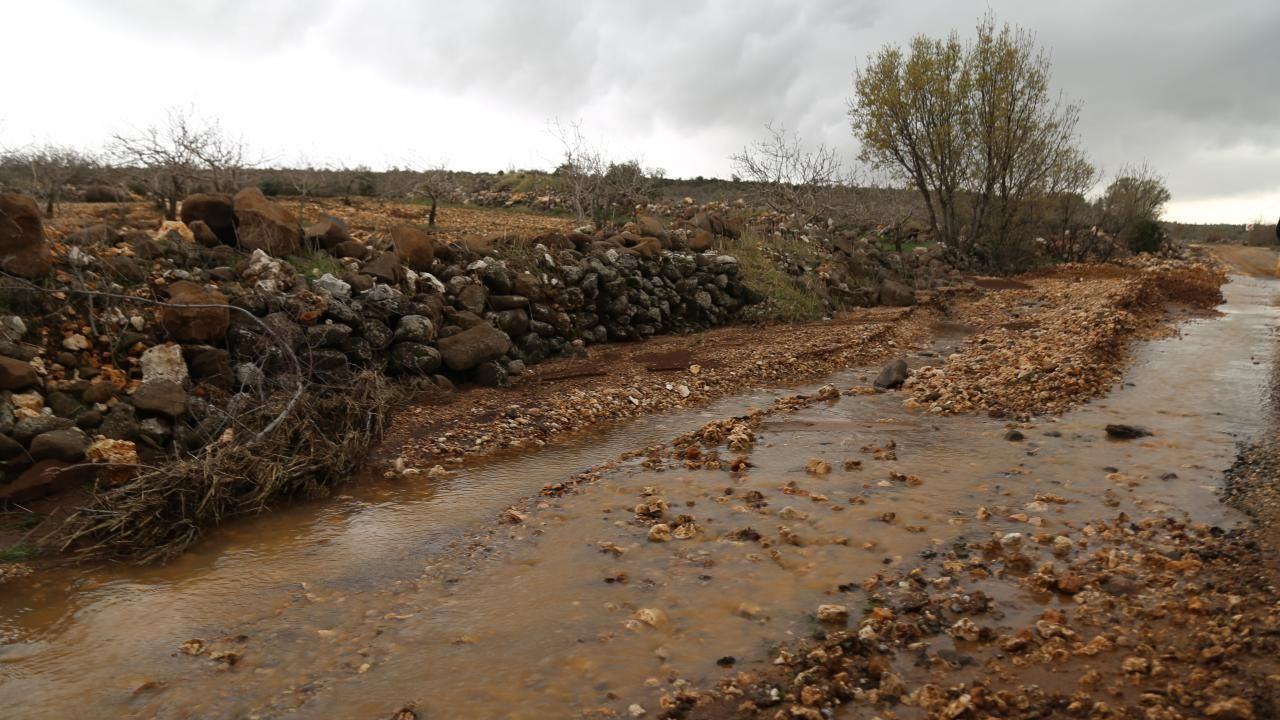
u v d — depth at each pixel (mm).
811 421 9203
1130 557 5004
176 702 3820
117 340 7750
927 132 30406
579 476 7262
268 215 10391
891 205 35469
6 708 3789
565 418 9344
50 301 7660
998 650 3984
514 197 30500
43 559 5477
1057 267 31359
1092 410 9125
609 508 6387
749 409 10125
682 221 23125
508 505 6605
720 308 16828
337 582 5152
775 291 18000
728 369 12188
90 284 8109
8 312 7352
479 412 9312
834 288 20125
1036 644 4004
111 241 9250
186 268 9359
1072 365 10703
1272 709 3270
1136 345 13891
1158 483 6488
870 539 5551
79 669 4141
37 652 4324
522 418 9180
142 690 3928
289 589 5062
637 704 3662
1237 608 4195
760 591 4797
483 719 3588
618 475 7297
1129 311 17188
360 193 29578
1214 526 5461
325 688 3898
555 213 28062
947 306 20688
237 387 8188
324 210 19375
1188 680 3555
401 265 10992
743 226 21938
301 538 5930
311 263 10375
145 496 5793
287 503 6664
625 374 11656
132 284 8562
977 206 31594
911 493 6504
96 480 6176
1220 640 3867
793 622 4387
